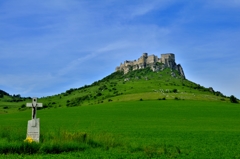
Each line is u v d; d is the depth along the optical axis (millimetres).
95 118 89375
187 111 111938
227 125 67000
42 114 112562
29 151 20969
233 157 23125
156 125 65125
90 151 21703
